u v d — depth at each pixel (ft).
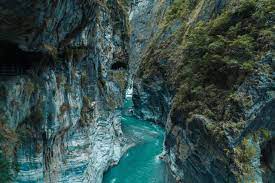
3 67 68.85
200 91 106.32
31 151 72.43
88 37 96.53
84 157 89.45
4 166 65.21
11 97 67.56
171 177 117.29
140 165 126.41
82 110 93.86
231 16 108.58
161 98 186.70
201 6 173.99
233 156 82.53
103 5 126.62
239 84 91.09
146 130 173.37
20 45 65.67
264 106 86.84
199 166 97.86
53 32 70.64
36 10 55.62
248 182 79.97
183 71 132.05
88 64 99.35
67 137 85.61
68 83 85.81
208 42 113.29
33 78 73.05
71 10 72.69
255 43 93.35
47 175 78.13
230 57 97.19
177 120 119.85
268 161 92.73
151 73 198.70
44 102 75.10
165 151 132.46
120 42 150.30
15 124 68.85
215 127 90.17
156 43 217.36
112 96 128.26
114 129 130.93
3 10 51.52
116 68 149.48
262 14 95.50
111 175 117.29
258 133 87.86
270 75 87.30
